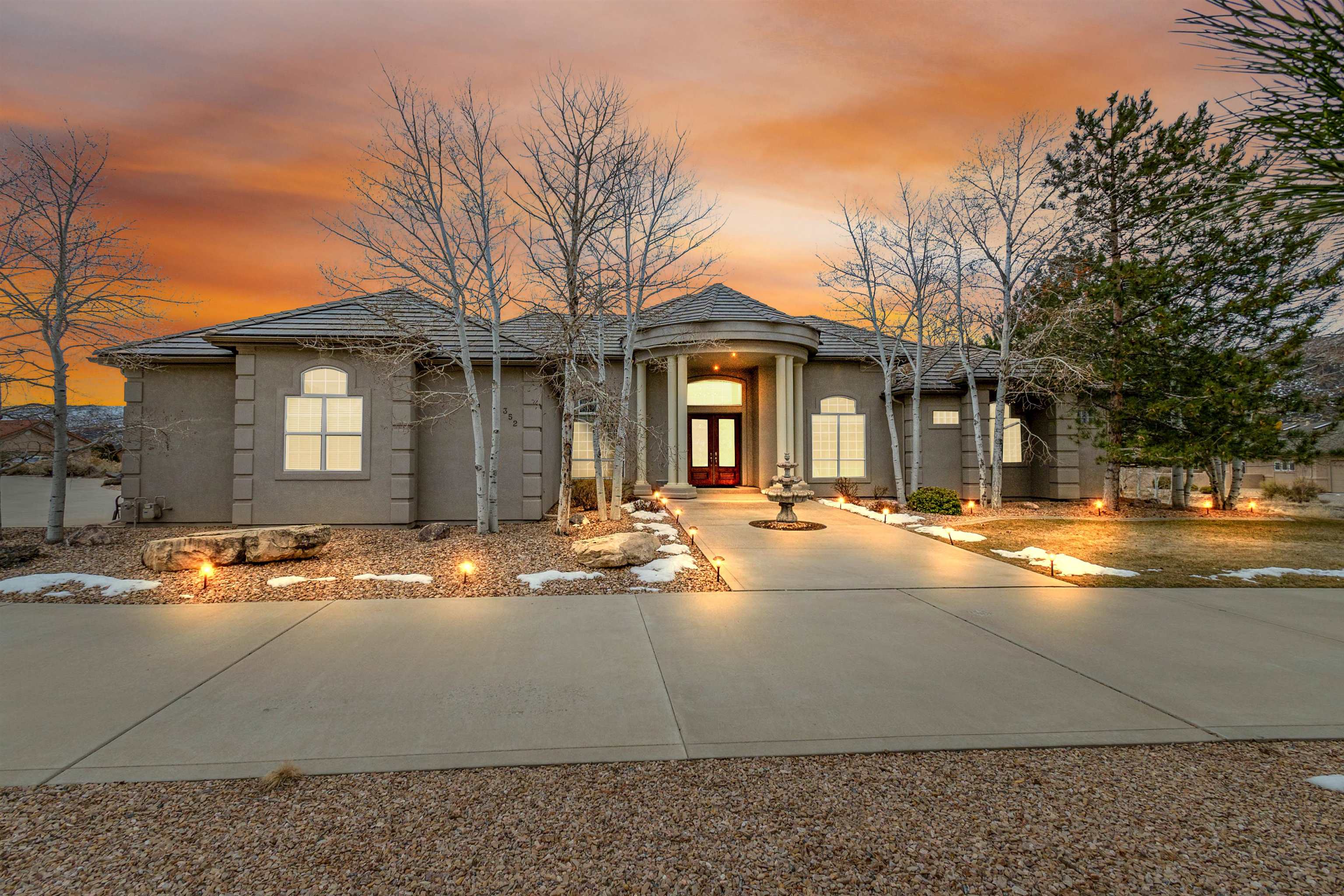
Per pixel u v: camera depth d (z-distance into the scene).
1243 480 28.77
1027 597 7.60
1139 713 4.32
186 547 8.63
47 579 7.99
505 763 3.63
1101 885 2.59
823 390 18.73
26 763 3.61
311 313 13.44
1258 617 6.73
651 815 3.11
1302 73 1.90
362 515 12.70
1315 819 3.08
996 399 16.72
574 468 18.02
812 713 4.32
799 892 2.54
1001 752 3.78
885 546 10.83
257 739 3.92
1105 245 15.84
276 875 2.66
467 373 11.65
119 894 2.54
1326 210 1.99
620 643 5.85
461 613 6.88
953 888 2.57
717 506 15.42
